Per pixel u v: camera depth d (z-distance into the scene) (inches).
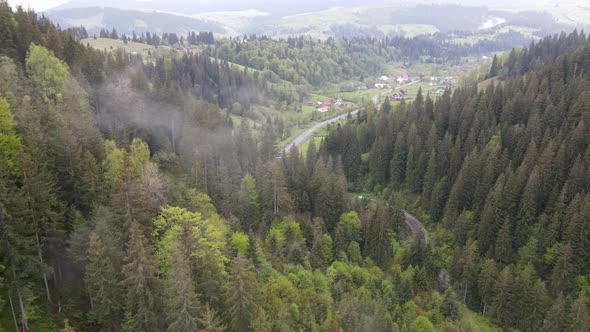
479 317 3599.9
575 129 4384.8
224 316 1978.3
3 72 3361.2
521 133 4948.3
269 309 2274.9
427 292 3592.5
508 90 5925.2
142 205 2250.2
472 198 4662.9
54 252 2194.9
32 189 2032.5
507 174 4360.2
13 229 1887.3
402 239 4409.5
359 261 3873.0
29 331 1930.4
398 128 6072.8
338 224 4165.8
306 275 3043.8
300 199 4510.3
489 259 3735.2
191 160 4271.7
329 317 2682.1
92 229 2182.6
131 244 1883.6
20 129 2486.5
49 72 3774.6
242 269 1964.8
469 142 5177.2
